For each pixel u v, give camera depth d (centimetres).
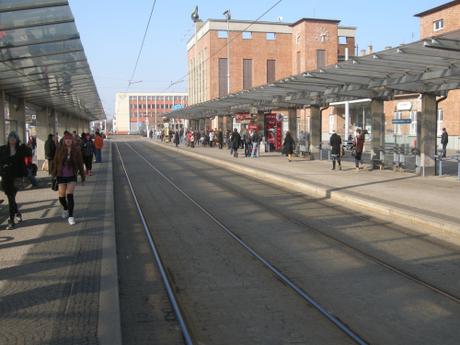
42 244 884
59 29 1313
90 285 655
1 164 1011
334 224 1138
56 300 596
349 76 1909
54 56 1659
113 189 1769
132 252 905
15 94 2250
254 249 912
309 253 881
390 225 1123
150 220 1202
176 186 1892
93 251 834
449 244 942
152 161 3359
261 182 2008
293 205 1418
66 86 2392
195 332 546
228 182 2016
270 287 699
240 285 708
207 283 718
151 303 640
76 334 497
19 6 1133
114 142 7769
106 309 565
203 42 7300
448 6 4256
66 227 1032
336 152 2305
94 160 3316
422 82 1875
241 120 3975
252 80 6938
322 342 518
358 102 4197
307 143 3225
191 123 6762
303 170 2311
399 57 1528
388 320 577
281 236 1017
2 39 1352
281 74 6994
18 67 1683
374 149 2291
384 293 672
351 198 1417
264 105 3325
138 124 13662
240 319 583
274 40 6969
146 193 1695
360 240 978
